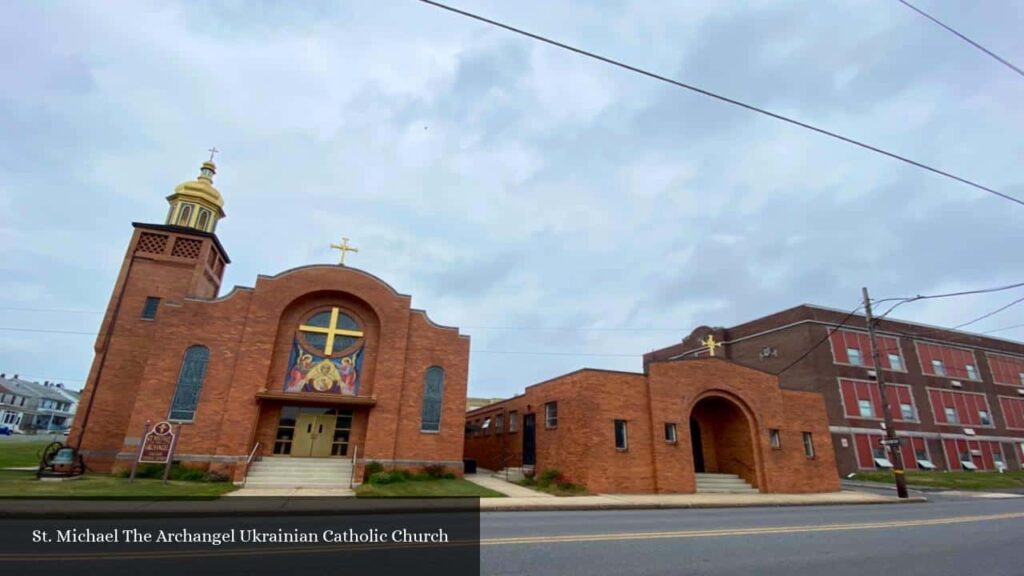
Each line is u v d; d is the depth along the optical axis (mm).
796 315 37625
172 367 20750
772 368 38719
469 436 36000
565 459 21391
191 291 24422
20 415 72875
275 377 22016
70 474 17703
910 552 8547
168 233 25328
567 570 6934
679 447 21828
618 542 9016
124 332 23250
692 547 8664
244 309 22109
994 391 43344
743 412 24125
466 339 24672
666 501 17516
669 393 22531
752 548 8672
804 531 10781
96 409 21906
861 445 34688
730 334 43344
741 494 21641
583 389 21094
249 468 19953
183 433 19922
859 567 7383
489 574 6711
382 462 21453
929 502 19984
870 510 16250
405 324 23781
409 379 23234
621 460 20672
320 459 21250
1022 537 10281
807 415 25438
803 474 23969
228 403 20594
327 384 22516
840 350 37062
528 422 25844
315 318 23391
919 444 37250
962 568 7414
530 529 10680
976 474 34781
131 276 24250
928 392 39531
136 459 17891
